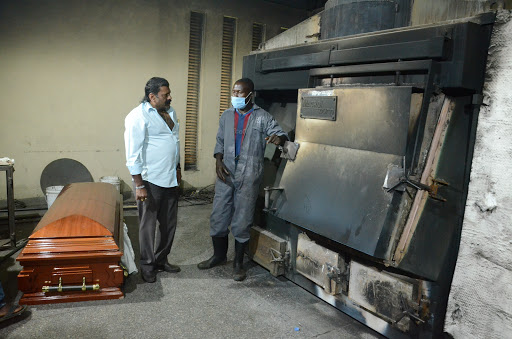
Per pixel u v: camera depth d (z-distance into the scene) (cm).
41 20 448
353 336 232
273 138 271
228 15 575
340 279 243
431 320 204
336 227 224
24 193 466
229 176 294
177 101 550
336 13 256
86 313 245
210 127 587
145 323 236
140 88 520
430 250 201
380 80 227
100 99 495
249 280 302
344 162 232
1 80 438
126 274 273
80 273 254
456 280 205
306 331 236
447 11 208
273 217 308
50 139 473
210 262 321
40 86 459
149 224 282
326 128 247
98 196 320
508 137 182
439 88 195
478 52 189
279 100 322
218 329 234
